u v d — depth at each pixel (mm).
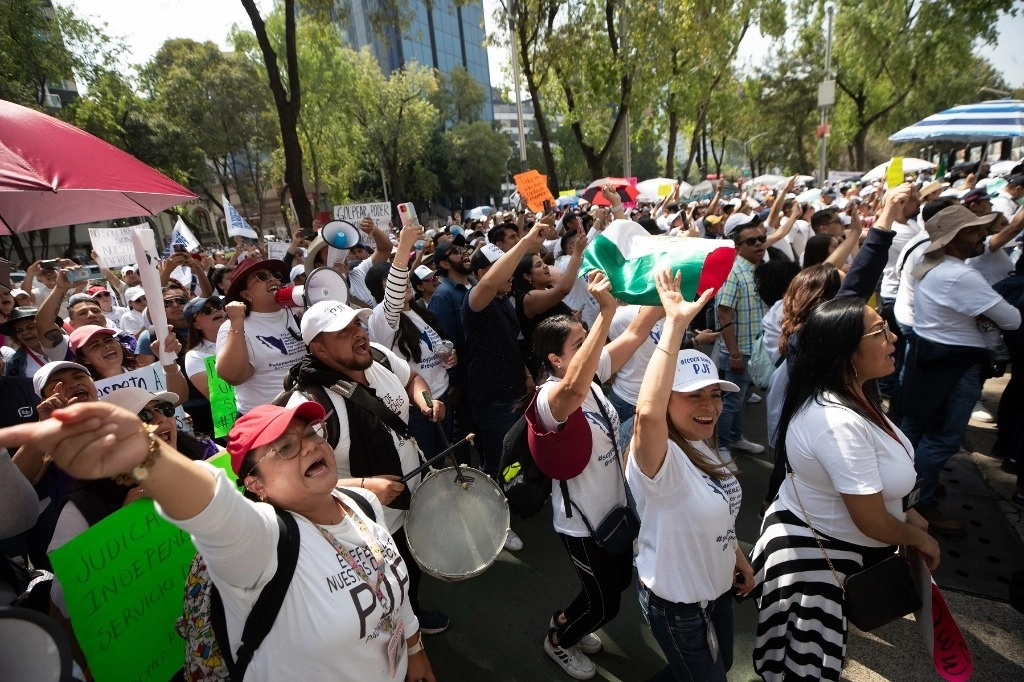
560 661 2766
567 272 4008
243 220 9562
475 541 2373
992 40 21516
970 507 3795
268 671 1438
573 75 16625
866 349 2086
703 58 18922
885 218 3021
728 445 4707
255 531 1366
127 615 1893
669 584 1986
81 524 1926
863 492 1958
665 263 1933
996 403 5430
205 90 28500
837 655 2141
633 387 3795
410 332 3717
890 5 23422
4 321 3795
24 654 1128
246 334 3424
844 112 29969
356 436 2439
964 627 2826
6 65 17984
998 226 4945
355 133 35438
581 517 2400
